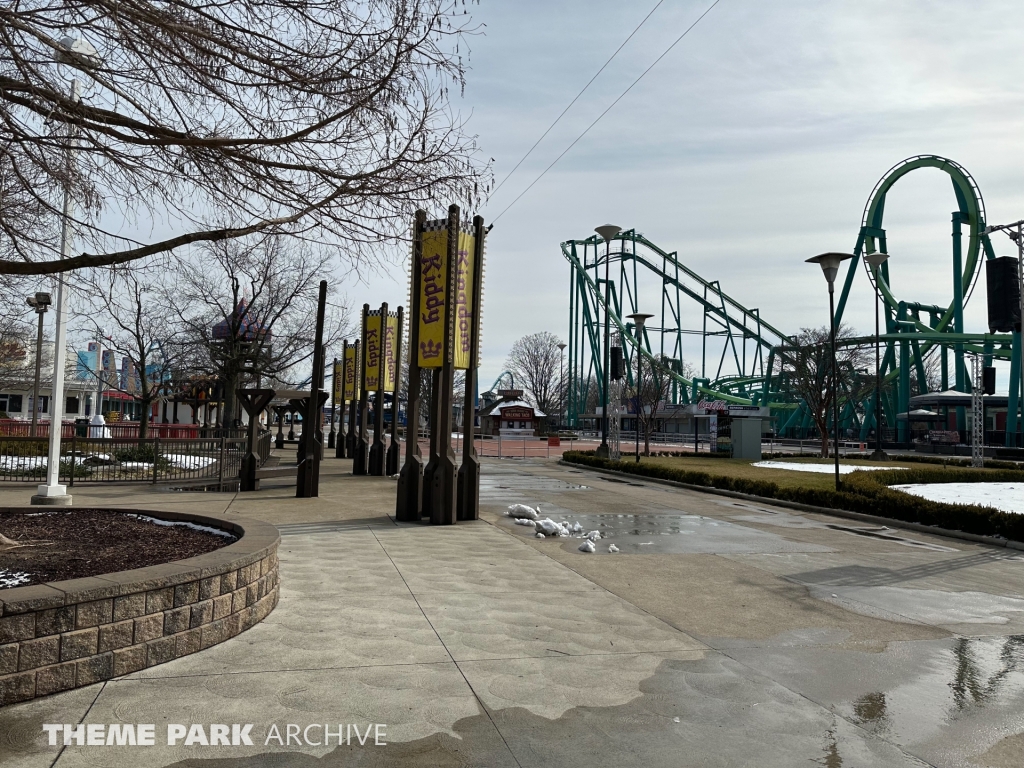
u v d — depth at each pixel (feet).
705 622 20.34
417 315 38.78
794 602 23.22
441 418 37.52
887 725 13.50
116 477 53.16
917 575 28.73
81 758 11.10
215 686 14.15
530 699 14.15
